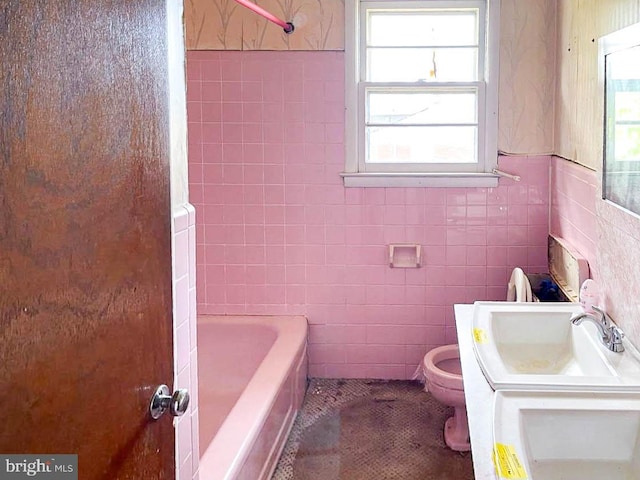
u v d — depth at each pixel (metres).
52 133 0.79
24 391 0.74
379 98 3.46
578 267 2.60
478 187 3.41
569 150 2.97
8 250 0.70
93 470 0.92
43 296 0.78
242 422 2.41
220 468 2.08
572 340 2.23
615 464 1.56
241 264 3.54
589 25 2.59
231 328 3.47
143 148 1.11
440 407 3.29
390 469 2.74
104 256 0.95
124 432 1.04
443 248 3.46
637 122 1.84
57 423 0.82
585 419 1.58
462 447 2.88
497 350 2.05
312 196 3.46
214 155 3.46
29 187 0.74
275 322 3.47
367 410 3.27
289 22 3.34
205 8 3.35
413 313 3.52
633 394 1.65
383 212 3.46
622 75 1.98
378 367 3.58
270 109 3.41
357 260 3.50
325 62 3.36
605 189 2.20
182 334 1.67
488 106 3.35
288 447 2.91
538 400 1.63
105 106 0.95
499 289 3.47
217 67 3.39
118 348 1.01
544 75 3.31
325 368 3.60
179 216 1.64
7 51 0.70
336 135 3.41
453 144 3.45
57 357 0.81
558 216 3.20
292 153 3.43
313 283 3.53
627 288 1.98
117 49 0.99
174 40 1.64
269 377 2.82
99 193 0.93
